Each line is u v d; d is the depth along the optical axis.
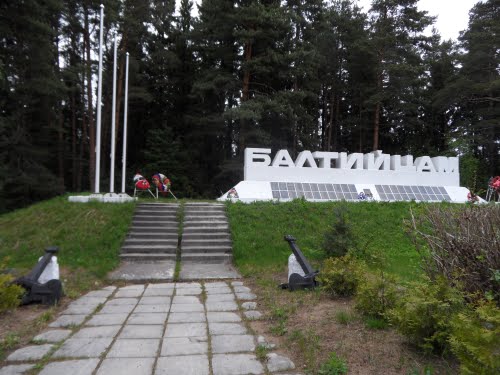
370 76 28.67
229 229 11.11
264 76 24.02
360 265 6.36
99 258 9.17
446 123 33.16
